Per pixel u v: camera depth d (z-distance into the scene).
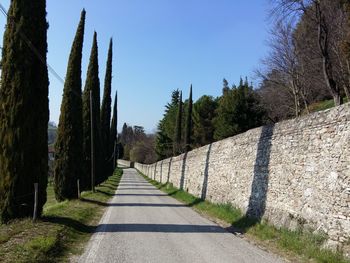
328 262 9.45
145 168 95.75
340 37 21.69
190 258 9.81
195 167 31.59
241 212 18.48
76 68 25.27
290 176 14.02
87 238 12.55
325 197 11.48
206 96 70.62
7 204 13.09
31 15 13.69
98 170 41.16
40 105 13.79
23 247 9.33
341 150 11.02
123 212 20.38
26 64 13.43
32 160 13.52
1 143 13.23
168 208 23.11
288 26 32.28
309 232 11.74
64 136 25.20
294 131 14.20
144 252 10.40
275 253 10.81
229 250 11.04
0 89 13.43
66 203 21.94
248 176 18.59
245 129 44.09
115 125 77.94
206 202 25.03
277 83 36.66
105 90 53.41
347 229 10.20
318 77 30.34
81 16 25.20
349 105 11.09
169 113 90.62
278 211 14.58
